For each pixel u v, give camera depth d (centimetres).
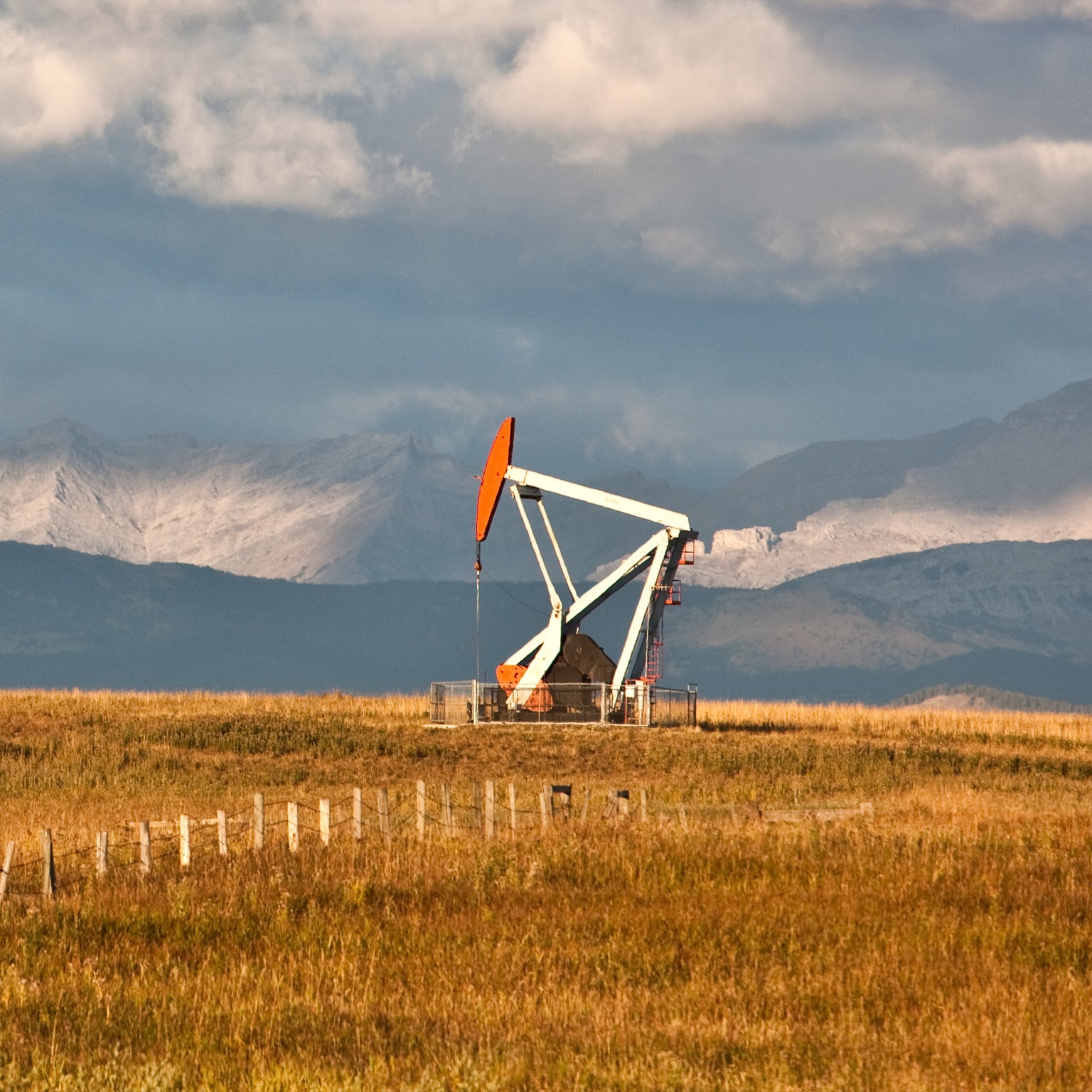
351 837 10762
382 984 6975
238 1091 5550
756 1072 5528
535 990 6756
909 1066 5638
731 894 8656
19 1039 6150
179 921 8206
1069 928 7769
